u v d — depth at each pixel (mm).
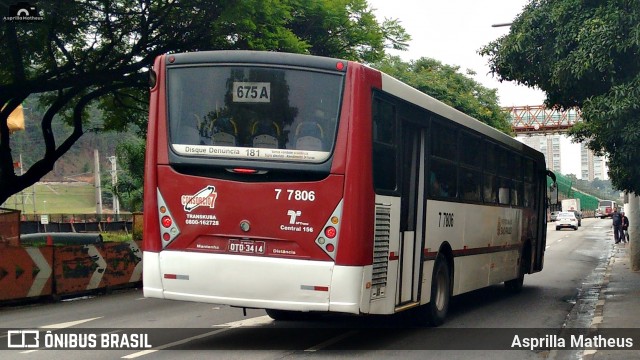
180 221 8555
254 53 8594
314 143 8312
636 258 22594
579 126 24328
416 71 47219
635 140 11484
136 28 18703
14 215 16375
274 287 8219
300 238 8227
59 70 18734
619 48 11453
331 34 23875
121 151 39500
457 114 11750
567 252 33062
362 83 8398
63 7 16125
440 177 10977
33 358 8602
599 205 108875
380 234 8766
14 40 17375
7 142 20578
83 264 16109
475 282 12867
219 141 8508
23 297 14422
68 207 85938
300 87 8445
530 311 13523
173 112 8727
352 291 8109
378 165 8758
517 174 15875
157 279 8586
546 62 13133
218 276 8352
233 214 8383
